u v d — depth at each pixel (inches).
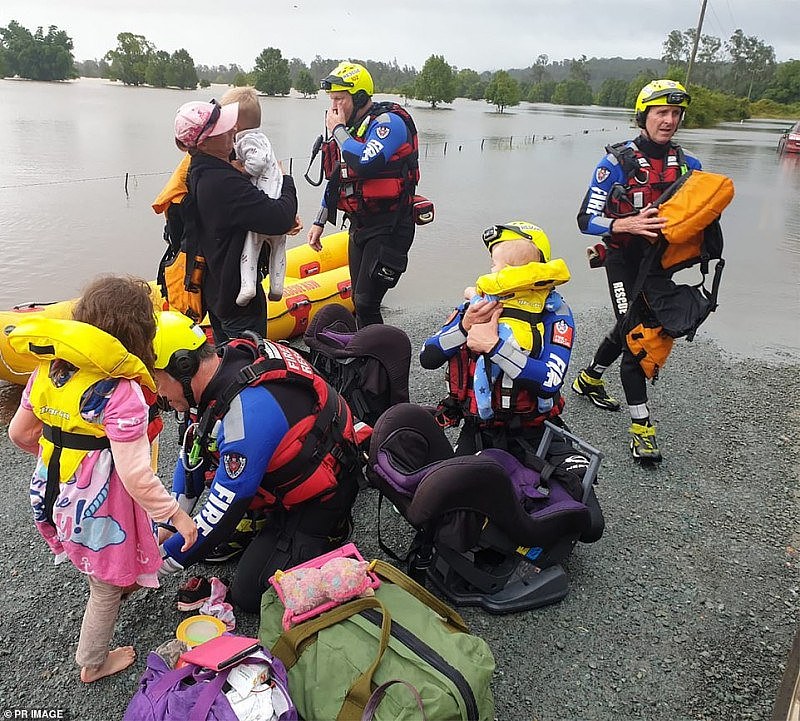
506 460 125.3
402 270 201.3
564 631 117.6
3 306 300.5
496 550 114.9
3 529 138.3
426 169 824.3
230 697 81.4
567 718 101.3
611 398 206.5
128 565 94.3
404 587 103.3
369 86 194.5
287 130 1016.2
